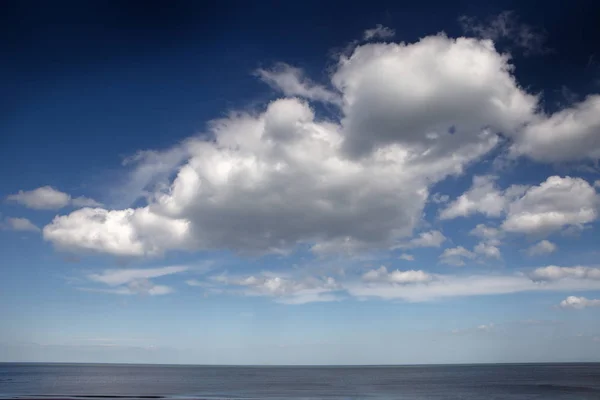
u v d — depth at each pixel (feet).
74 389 340.18
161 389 346.74
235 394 300.40
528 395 293.64
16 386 377.50
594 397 275.80
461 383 446.19
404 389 359.05
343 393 314.76
